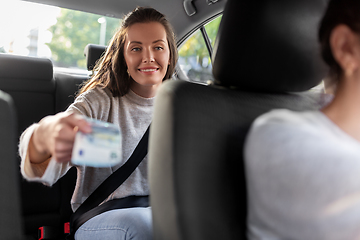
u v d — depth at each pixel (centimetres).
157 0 216
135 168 138
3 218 66
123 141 140
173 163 65
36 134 83
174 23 229
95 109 135
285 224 58
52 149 75
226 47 83
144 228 115
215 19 235
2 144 66
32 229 185
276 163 58
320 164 55
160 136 68
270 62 82
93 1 204
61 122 73
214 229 66
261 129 62
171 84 71
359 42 62
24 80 191
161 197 66
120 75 140
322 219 55
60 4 200
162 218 66
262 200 61
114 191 136
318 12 82
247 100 78
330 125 64
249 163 63
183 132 66
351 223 54
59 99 200
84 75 229
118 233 116
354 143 62
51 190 190
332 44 66
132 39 139
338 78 67
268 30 80
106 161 65
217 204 67
